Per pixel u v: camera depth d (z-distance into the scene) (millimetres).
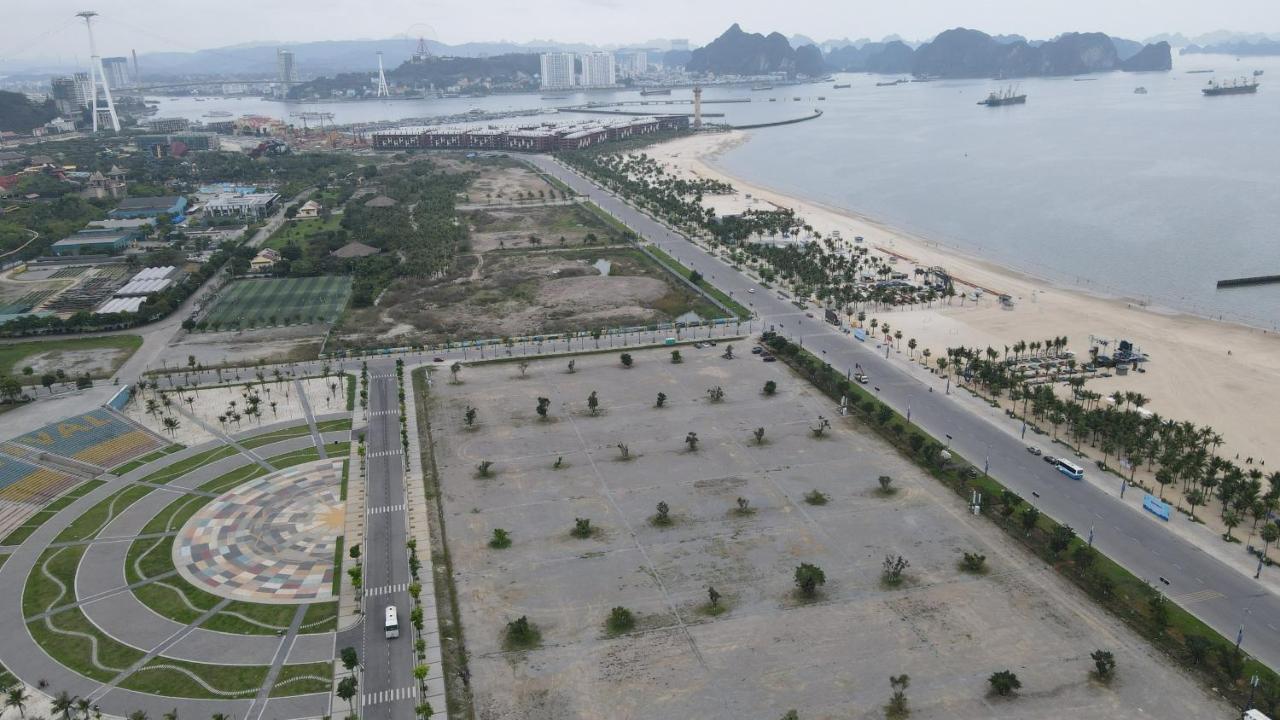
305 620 156000
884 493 197375
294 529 187250
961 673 138250
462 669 142250
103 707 134625
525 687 137875
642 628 152000
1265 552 169750
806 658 143000
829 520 186250
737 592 161750
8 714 133500
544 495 199875
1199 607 153375
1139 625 148500
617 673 140625
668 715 130875
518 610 158250
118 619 156875
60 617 157750
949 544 176000
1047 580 163000
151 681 140375
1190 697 131750
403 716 132000
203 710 133625
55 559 176875
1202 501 188750
